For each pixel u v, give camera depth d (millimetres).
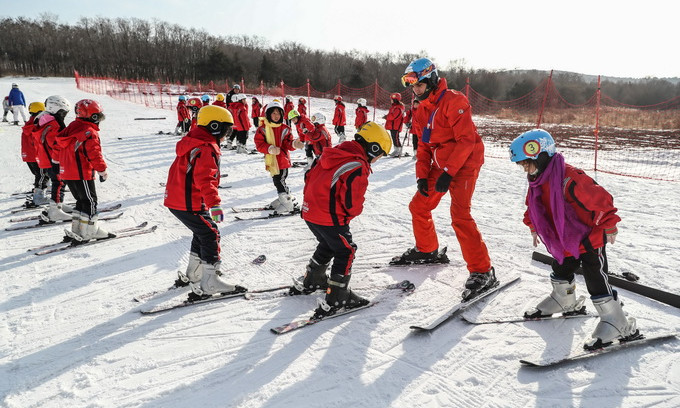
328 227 3184
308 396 2461
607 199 2529
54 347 2973
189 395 2479
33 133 5520
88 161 4797
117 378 2637
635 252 4648
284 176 6219
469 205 3598
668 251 4668
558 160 2674
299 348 2936
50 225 5750
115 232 5402
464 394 2477
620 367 2678
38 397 2469
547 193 2789
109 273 4215
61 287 3910
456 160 3387
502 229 5492
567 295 3188
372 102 38594
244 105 12086
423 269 4250
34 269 4309
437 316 3346
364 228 5562
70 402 2428
